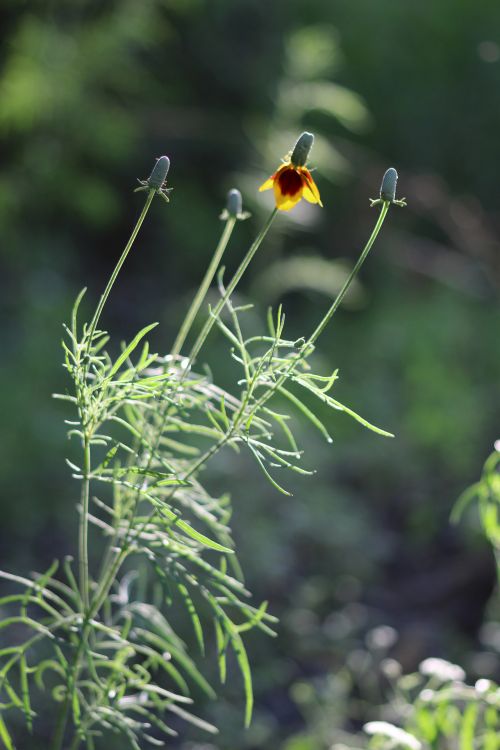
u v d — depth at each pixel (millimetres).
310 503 2592
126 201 4527
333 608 2406
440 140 4961
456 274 4500
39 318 3121
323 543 2520
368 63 4793
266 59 4543
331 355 3814
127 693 1684
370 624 2305
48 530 2355
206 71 4578
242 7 4512
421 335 3807
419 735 1267
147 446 1050
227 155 4570
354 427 3266
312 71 3562
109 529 1105
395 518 2916
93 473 1051
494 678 2053
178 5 4254
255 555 2264
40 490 2414
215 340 3387
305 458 2707
